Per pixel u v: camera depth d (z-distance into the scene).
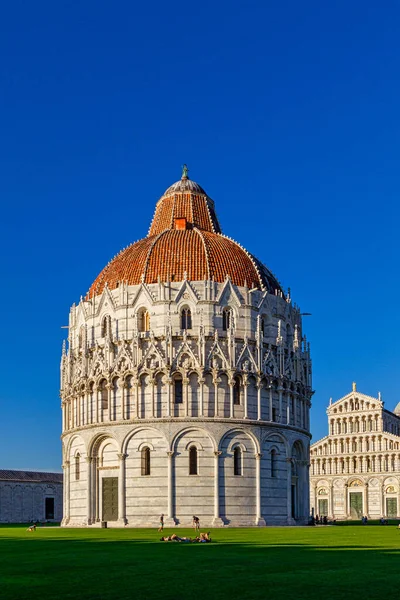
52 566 51.19
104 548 69.31
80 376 137.50
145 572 46.53
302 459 143.12
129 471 127.94
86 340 139.00
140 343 131.50
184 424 126.44
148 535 96.06
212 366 128.62
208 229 155.00
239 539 83.25
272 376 134.62
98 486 132.12
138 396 128.88
